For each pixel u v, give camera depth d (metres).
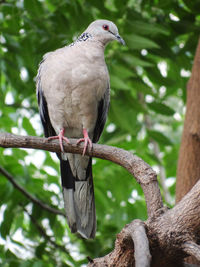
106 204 10.12
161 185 10.51
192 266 4.97
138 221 4.86
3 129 11.32
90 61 7.95
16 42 9.84
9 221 9.68
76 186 8.06
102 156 6.20
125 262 4.95
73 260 9.54
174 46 10.37
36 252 9.37
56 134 8.98
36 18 9.72
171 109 10.02
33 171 10.20
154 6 9.84
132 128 9.75
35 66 9.87
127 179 10.05
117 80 9.16
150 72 9.95
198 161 7.53
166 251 4.79
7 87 11.53
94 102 8.10
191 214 4.80
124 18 9.59
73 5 9.60
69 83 7.84
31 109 11.12
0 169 9.30
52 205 10.11
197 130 7.64
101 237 9.89
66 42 9.75
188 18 9.93
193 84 8.08
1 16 10.06
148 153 10.25
